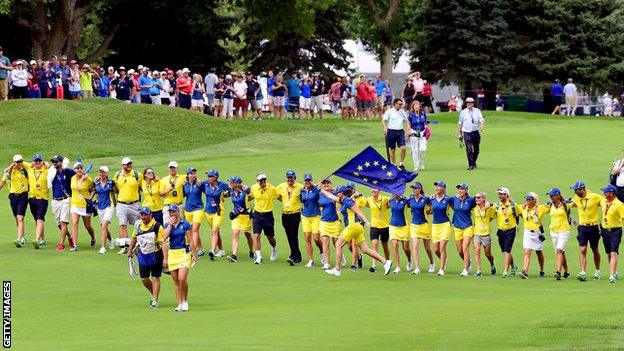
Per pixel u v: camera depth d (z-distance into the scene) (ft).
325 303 248.93
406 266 316.40
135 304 250.98
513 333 194.80
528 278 296.30
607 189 289.53
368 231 360.07
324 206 308.19
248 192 320.50
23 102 531.91
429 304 242.99
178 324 217.97
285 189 317.22
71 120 513.86
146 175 328.29
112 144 496.23
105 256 321.32
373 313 228.63
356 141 538.47
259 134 532.73
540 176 417.08
